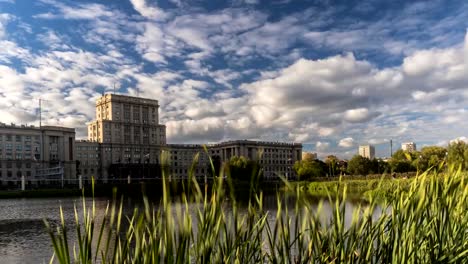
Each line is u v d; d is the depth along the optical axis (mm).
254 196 3701
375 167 105250
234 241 3512
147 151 169375
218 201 3223
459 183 4980
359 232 4152
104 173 154125
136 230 3027
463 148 55656
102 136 157250
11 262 19188
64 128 137125
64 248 2768
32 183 125188
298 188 3893
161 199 2988
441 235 4664
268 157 180875
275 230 3887
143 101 173375
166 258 2842
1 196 75500
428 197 4762
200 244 3125
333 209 4105
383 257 4418
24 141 126750
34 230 29594
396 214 4418
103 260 3072
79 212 42344
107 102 164875
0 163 119875
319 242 4023
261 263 3822
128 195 69812
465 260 4512
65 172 135750
